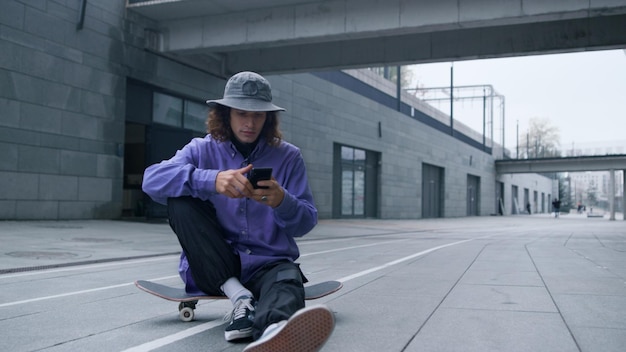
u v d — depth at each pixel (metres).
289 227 3.02
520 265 7.64
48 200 14.76
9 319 3.77
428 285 5.56
